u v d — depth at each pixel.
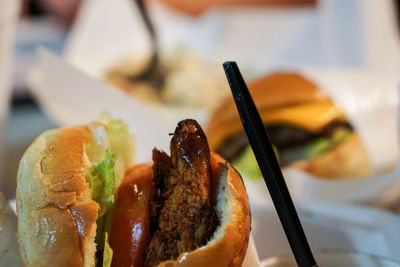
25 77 1.22
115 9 1.38
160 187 0.38
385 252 0.44
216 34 1.43
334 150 0.58
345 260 0.38
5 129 0.77
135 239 0.36
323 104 0.59
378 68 1.24
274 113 0.58
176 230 0.35
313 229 0.46
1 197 0.39
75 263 0.34
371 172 0.59
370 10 1.24
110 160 0.38
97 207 0.36
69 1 1.64
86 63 1.19
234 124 0.59
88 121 0.62
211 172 0.36
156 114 0.61
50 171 0.36
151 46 1.11
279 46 1.43
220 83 1.06
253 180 0.53
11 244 0.38
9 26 0.70
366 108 0.60
